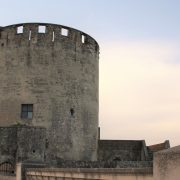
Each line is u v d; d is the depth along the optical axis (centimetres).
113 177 944
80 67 3750
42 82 3562
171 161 685
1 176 2273
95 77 3966
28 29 3650
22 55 3609
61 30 3709
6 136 3025
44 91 3547
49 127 3478
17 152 2973
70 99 3619
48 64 3603
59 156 3450
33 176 1650
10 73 3603
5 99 3572
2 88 3603
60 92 3588
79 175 1142
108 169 970
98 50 4112
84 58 3806
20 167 1822
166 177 696
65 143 3506
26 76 3566
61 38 3684
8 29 3694
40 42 3631
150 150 4694
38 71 3578
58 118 3528
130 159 4622
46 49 3628
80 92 3706
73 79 3672
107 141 4709
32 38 3631
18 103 3528
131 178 870
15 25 3684
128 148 4678
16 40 3647
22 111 3522
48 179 1441
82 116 3691
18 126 3081
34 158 2983
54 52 3638
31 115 3500
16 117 3500
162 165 710
